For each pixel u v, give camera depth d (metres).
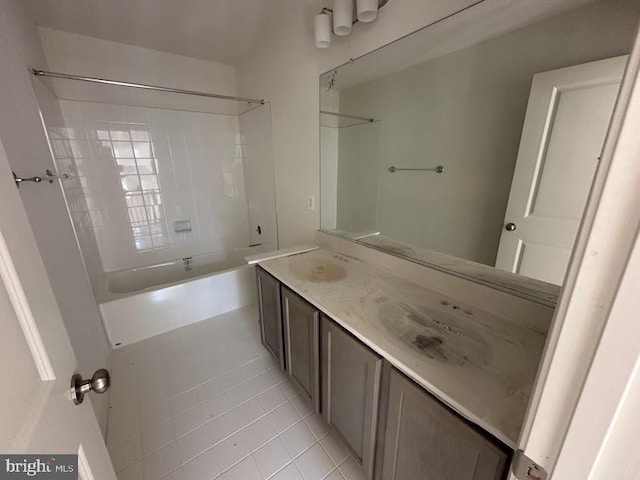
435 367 0.77
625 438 0.29
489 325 0.98
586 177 0.82
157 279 2.70
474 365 0.78
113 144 2.34
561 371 0.32
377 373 0.88
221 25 1.94
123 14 1.78
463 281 1.14
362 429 1.02
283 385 1.67
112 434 1.35
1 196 0.40
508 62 0.94
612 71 0.74
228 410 1.49
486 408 0.64
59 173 1.67
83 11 1.72
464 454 0.67
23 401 0.38
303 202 2.11
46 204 1.26
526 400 0.66
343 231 1.81
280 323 1.53
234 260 3.12
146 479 1.16
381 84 1.38
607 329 0.27
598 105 0.78
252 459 1.25
